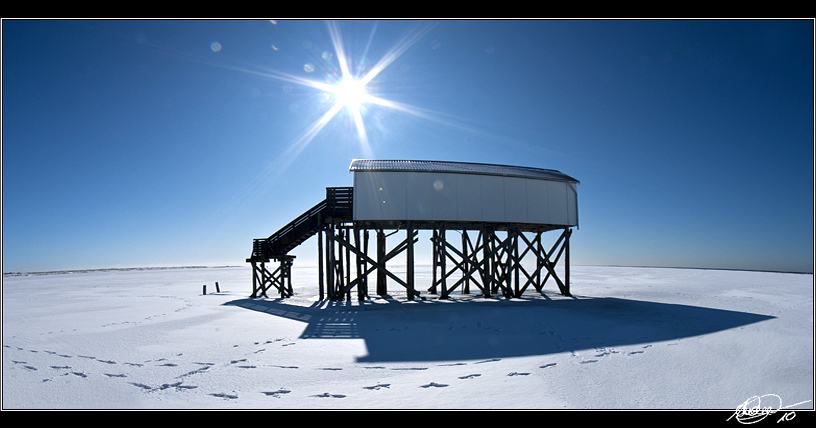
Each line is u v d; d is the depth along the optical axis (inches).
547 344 400.8
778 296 863.7
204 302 832.3
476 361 339.3
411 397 252.8
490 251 875.4
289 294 982.4
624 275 1984.5
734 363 310.7
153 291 1159.0
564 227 948.6
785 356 323.9
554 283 1379.2
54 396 259.4
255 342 422.9
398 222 880.9
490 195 850.8
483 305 729.0
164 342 422.9
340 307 717.9
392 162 875.4
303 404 243.9
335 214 830.5
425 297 854.5
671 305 715.4
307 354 370.3
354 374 305.1
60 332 478.0
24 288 1321.4
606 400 241.9
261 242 988.6
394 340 431.2
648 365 313.1
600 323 523.2
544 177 888.9
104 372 312.2
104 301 860.0
